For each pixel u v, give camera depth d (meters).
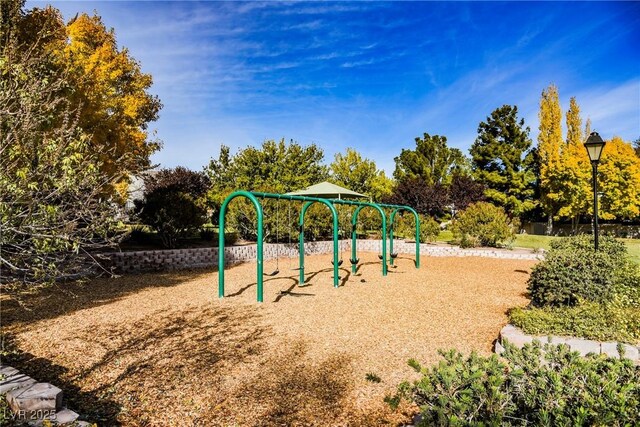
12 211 2.64
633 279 6.55
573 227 26.86
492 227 14.55
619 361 2.05
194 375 3.80
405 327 5.49
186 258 10.99
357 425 2.98
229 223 14.23
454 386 1.91
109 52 13.66
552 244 9.41
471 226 14.73
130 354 4.28
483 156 29.03
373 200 27.09
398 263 12.38
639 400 1.71
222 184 25.34
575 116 27.50
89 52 13.08
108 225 3.23
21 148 2.76
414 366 2.07
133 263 9.98
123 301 6.80
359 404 3.30
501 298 7.40
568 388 1.83
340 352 4.50
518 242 19.38
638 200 23.33
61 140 2.93
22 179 2.68
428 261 12.84
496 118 28.80
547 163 26.64
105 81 12.12
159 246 12.72
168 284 8.52
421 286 8.58
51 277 3.02
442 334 5.20
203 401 3.30
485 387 1.89
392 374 3.91
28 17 7.16
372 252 15.61
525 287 8.50
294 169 24.25
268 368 4.02
